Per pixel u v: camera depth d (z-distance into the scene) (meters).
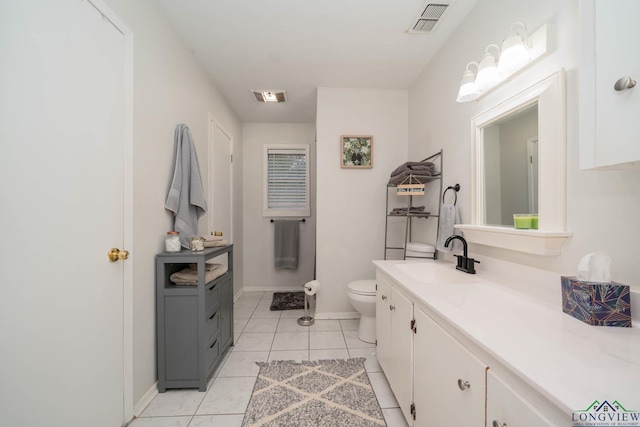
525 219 1.14
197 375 1.53
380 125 2.70
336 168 2.68
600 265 0.83
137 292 1.36
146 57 1.45
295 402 1.44
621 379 0.51
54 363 0.92
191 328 1.52
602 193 0.88
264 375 1.69
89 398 1.06
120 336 1.25
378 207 2.70
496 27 1.40
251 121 3.69
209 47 1.99
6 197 0.78
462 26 1.73
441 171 1.98
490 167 1.46
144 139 1.42
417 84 2.47
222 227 2.83
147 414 1.35
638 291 0.76
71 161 0.99
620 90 0.66
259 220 3.75
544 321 0.81
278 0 1.55
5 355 0.78
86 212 1.06
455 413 0.82
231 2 1.57
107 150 1.17
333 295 2.68
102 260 1.14
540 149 1.09
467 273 1.49
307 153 3.77
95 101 1.10
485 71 1.29
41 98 0.88
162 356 1.51
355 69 2.33
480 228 1.38
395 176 2.25
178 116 1.83
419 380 1.10
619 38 0.66
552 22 1.06
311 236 3.79
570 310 0.85
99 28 1.12
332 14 1.67
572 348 0.64
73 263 1.00
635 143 0.63
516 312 0.89
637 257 0.79
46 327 0.89
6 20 0.78
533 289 1.12
